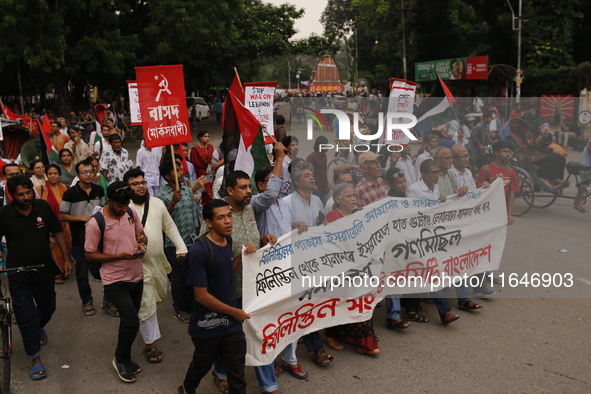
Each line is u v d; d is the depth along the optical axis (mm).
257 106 6996
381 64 41844
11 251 4574
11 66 25844
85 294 5812
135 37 23000
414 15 32156
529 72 24641
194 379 3814
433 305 5844
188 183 7191
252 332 3986
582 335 4980
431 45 32500
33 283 4594
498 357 4605
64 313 5852
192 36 23047
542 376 4285
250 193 4074
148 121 5500
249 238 4133
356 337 4660
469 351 4727
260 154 4836
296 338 4281
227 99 4754
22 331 4465
